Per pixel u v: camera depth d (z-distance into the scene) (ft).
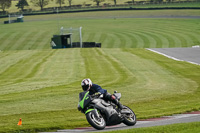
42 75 314.55
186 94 204.13
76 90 223.71
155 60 407.44
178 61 402.11
